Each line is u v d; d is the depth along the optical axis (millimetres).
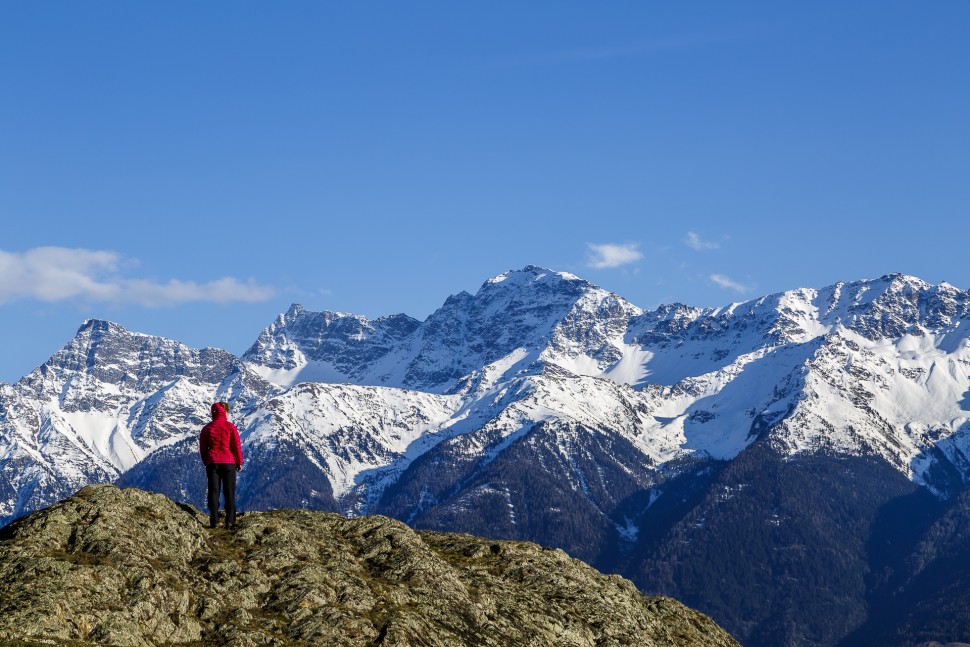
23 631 41844
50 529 48344
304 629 46656
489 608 52406
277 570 50312
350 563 52906
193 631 45406
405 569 53000
